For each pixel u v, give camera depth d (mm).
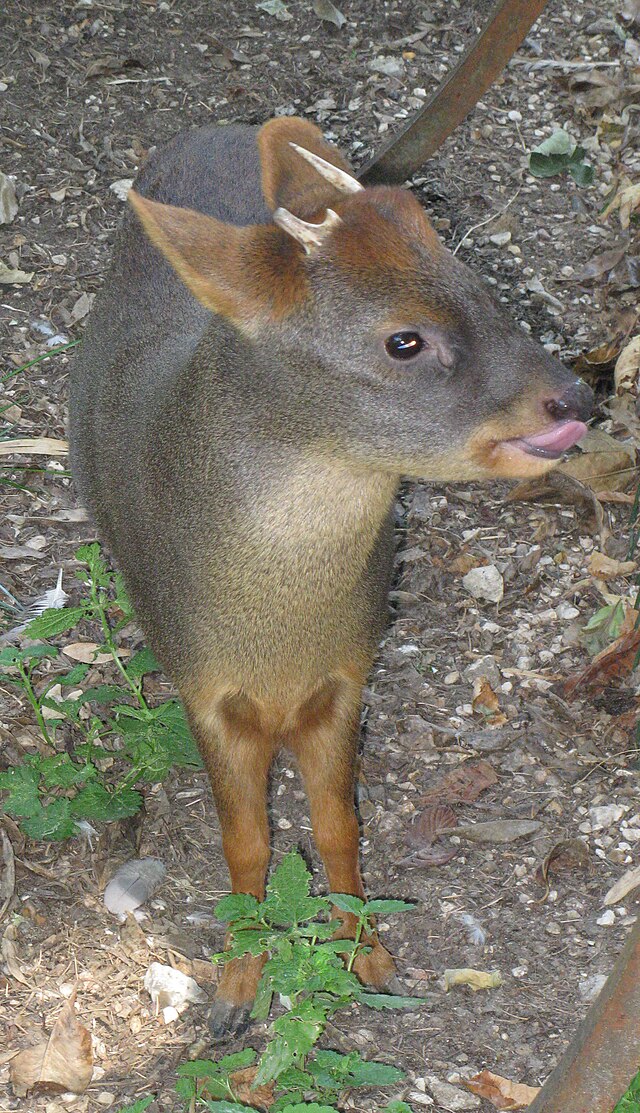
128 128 2404
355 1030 1465
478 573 1785
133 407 1535
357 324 1323
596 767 1636
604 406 1923
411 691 1699
